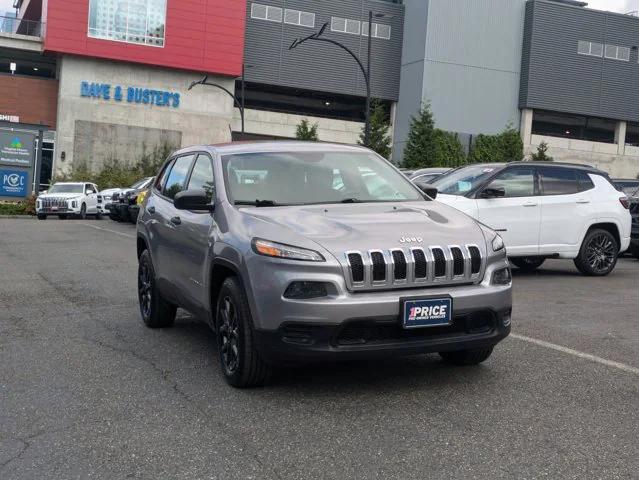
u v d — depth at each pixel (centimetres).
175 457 399
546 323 761
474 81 5312
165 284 687
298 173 612
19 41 4641
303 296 470
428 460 389
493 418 456
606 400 493
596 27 5544
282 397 504
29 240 1764
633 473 372
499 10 5341
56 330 735
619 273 1252
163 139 4897
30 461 396
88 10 4616
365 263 476
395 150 5450
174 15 4794
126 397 508
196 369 582
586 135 5966
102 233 2019
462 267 499
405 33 5416
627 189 1684
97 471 382
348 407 480
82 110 4716
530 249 1123
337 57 5303
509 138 5238
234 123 5234
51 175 4756
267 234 503
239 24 4925
